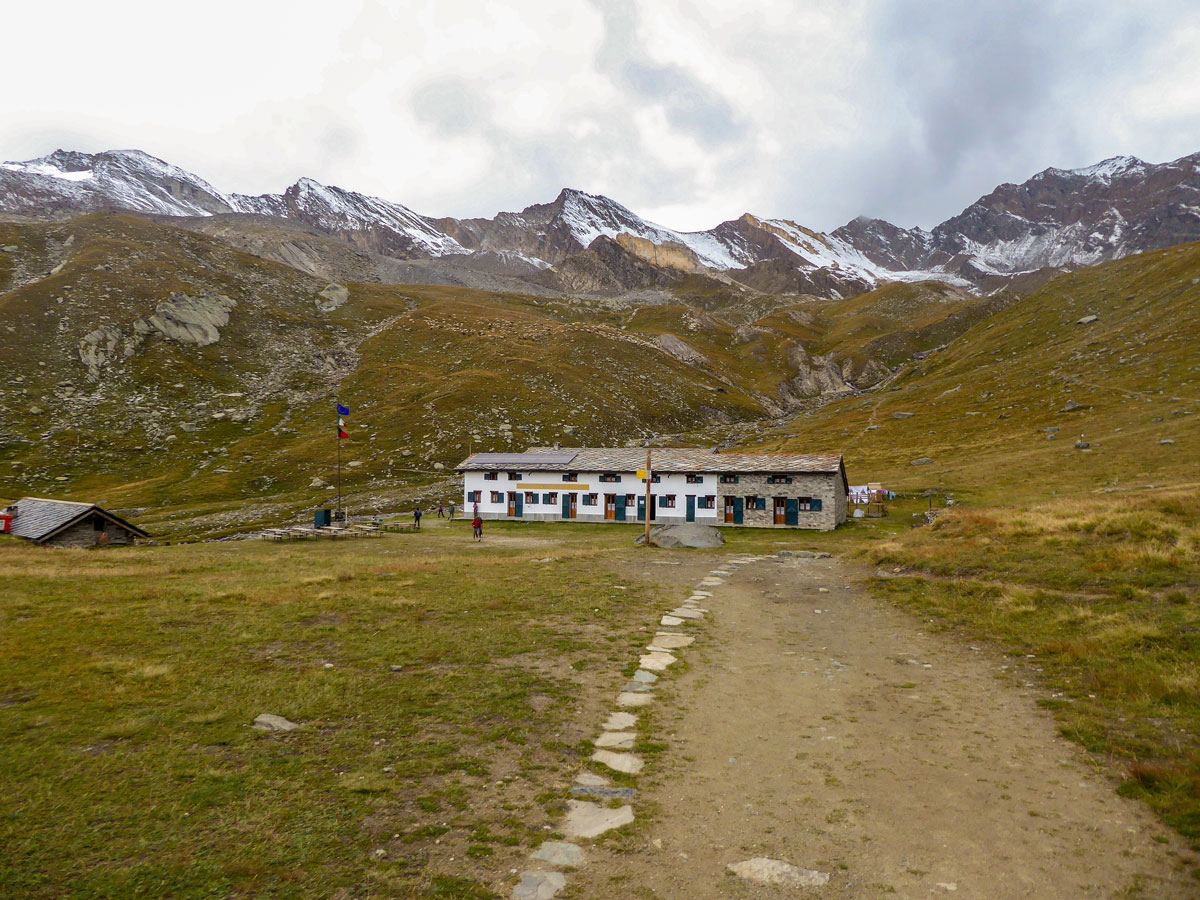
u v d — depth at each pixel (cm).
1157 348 10925
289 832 730
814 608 2175
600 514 6638
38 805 758
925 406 12562
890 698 1276
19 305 14162
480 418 12850
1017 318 18025
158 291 16150
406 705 1161
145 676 1235
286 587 2267
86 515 4384
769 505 6162
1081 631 1570
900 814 817
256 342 16312
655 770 944
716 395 17888
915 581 2395
